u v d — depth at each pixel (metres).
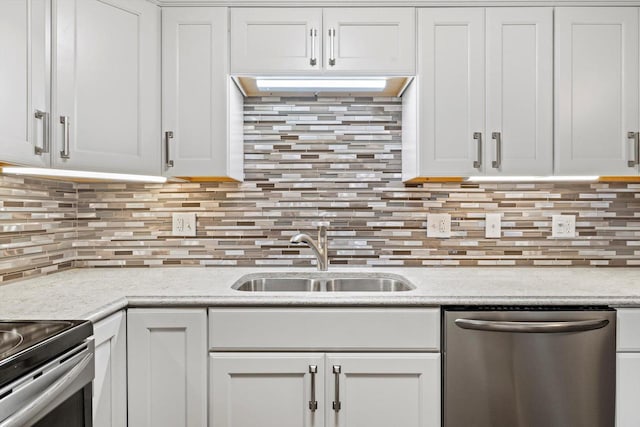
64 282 1.59
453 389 1.35
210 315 1.36
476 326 1.32
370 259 1.94
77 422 1.03
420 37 1.65
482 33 1.65
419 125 1.65
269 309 1.36
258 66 1.66
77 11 1.43
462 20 1.65
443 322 1.37
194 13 1.66
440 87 1.65
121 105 1.55
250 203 1.95
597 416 1.34
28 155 1.27
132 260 1.95
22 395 0.82
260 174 1.95
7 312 1.17
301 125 1.95
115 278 1.68
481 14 1.65
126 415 1.36
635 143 1.64
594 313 1.35
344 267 1.93
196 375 1.35
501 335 1.34
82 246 1.93
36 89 1.29
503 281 1.61
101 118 1.49
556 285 1.54
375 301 1.35
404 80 1.74
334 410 1.35
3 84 1.18
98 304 1.25
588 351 1.34
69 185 1.90
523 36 1.65
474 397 1.35
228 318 1.36
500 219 1.93
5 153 1.18
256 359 1.35
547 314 1.34
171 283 1.58
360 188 1.94
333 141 1.95
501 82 1.65
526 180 1.86
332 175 1.95
